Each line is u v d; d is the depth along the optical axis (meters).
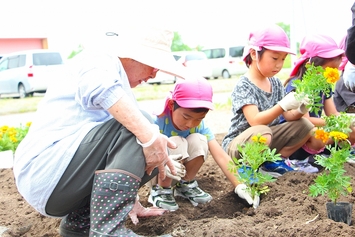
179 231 2.82
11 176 4.22
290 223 2.82
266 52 3.53
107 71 2.60
